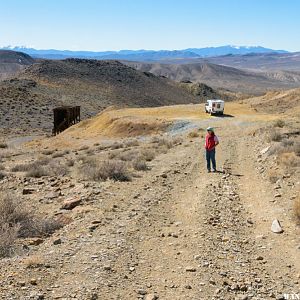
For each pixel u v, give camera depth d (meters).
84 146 43.28
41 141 60.28
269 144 27.17
